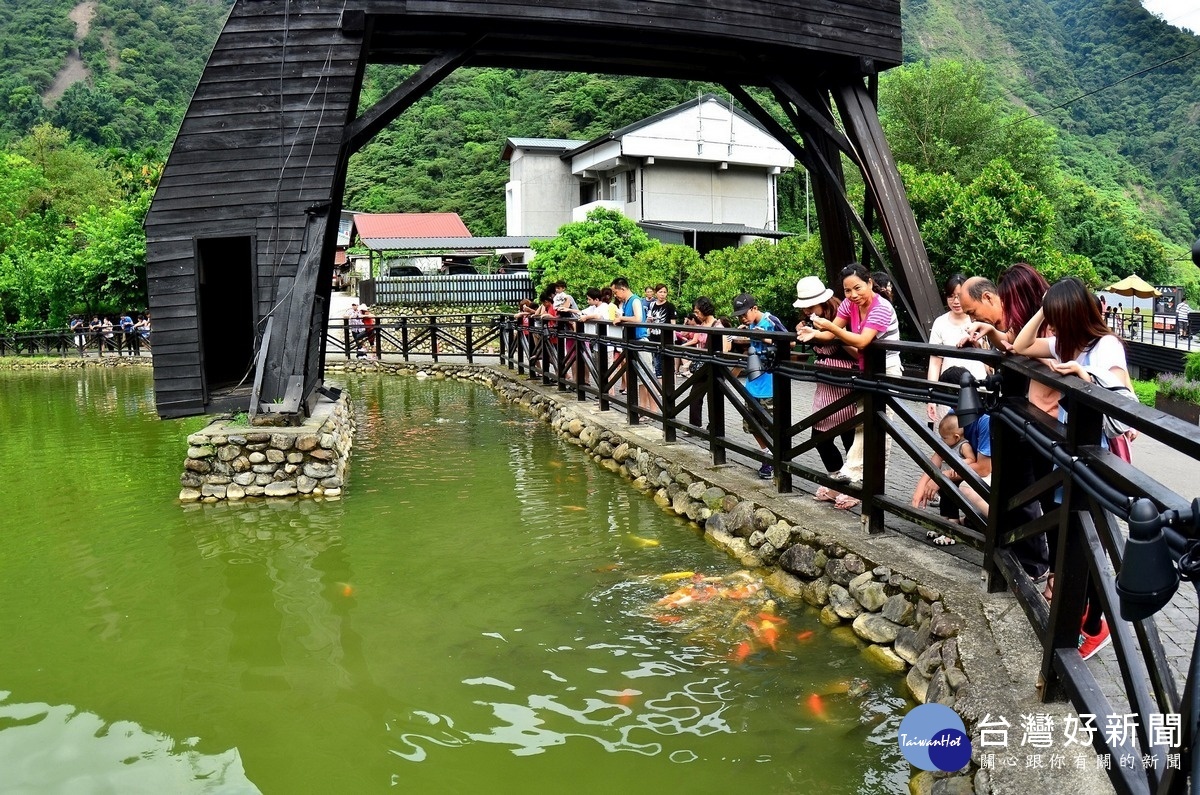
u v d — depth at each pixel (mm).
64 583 5125
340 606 4648
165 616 4574
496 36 8320
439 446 9500
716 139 27688
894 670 3584
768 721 3246
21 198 37500
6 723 3457
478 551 5539
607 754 3084
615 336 10320
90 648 4176
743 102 10203
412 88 7969
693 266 19000
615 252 24078
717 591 4605
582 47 9344
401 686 3680
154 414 13125
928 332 8812
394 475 8000
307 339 7727
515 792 2871
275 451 7227
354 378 17969
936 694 3084
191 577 5184
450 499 6984
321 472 7227
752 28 8695
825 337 4855
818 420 5047
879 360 4426
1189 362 11414
